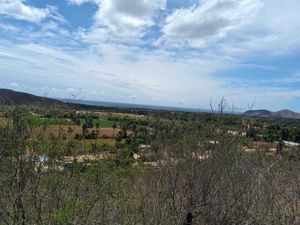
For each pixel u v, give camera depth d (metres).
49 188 4.82
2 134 4.55
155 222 5.35
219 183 5.80
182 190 5.79
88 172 5.04
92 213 5.02
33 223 4.64
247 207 5.77
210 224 5.67
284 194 6.81
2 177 4.58
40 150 4.73
